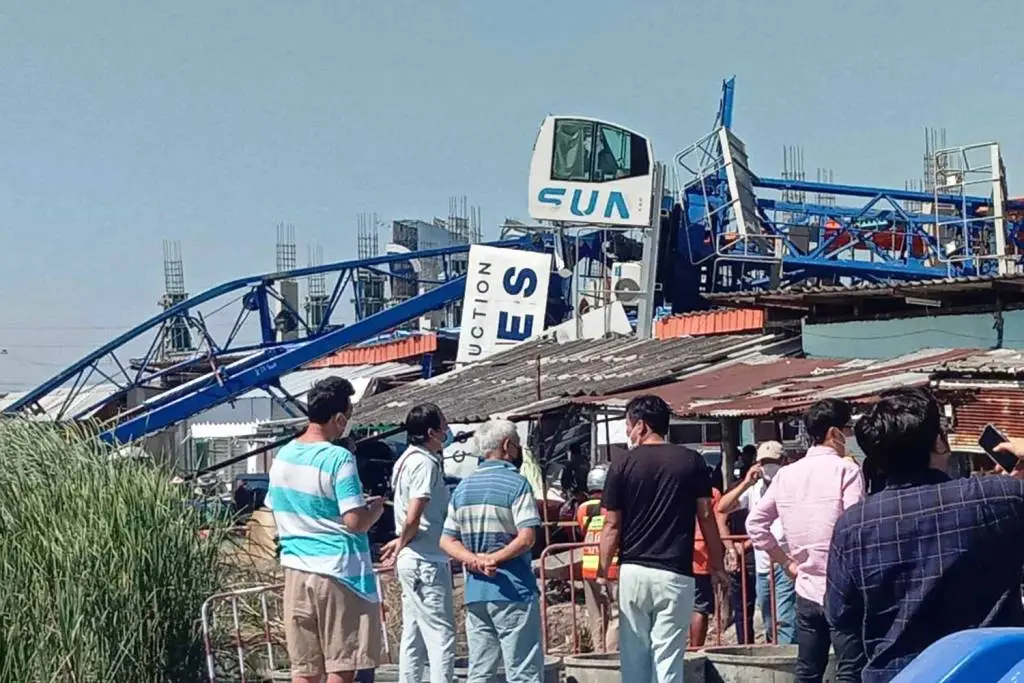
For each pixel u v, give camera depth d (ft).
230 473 89.10
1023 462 17.02
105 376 80.69
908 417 13.56
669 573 20.43
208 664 25.89
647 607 20.65
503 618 21.45
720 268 90.33
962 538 12.90
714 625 34.04
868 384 36.42
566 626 36.27
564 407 47.57
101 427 34.09
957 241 92.63
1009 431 32.99
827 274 93.56
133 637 25.99
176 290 153.69
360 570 21.18
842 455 20.39
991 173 81.66
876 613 13.25
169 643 27.35
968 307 44.68
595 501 33.06
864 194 95.91
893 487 13.57
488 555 21.39
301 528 21.12
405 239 137.80
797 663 20.35
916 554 13.01
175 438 84.48
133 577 26.30
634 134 79.36
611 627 31.04
